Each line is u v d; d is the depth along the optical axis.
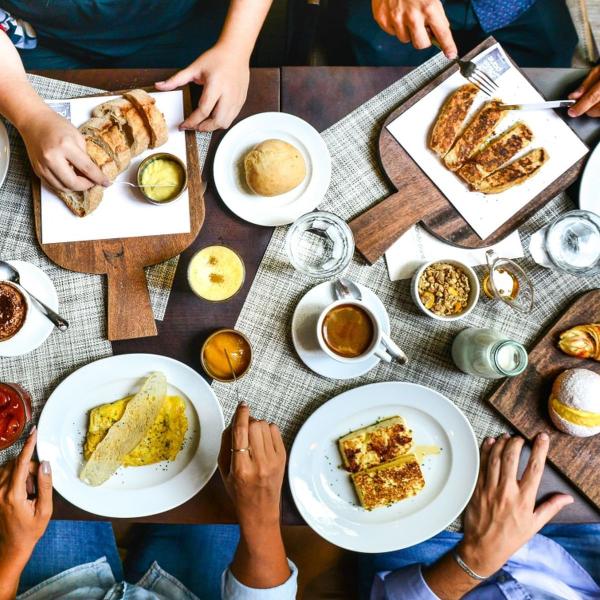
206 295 1.12
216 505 1.12
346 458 1.12
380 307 1.14
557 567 1.37
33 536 1.06
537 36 1.52
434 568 1.17
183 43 1.52
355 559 1.69
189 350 1.13
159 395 1.10
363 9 1.46
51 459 1.09
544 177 1.18
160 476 1.12
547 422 1.14
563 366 1.14
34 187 1.13
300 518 1.12
